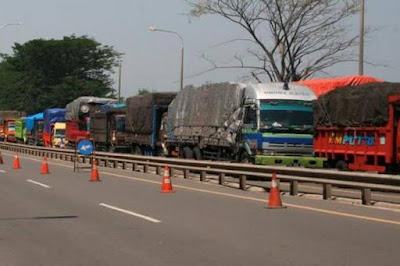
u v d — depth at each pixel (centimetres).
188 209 1407
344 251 908
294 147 2331
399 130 2148
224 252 910
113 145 4131
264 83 2425
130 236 1055
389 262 830
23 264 845
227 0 4097
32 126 6556
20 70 10712
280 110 2339
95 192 1822
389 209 1394
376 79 2873
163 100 3441
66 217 1291
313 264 821
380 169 2212
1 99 10588
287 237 1029
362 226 1142
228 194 1753
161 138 3378
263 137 2308
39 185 2066
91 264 840
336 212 1338
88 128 4753
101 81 10569
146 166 2759
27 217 1295
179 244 977
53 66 10431
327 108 2455
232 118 2491
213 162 2159
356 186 1510
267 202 1541
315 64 4088
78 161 3400
